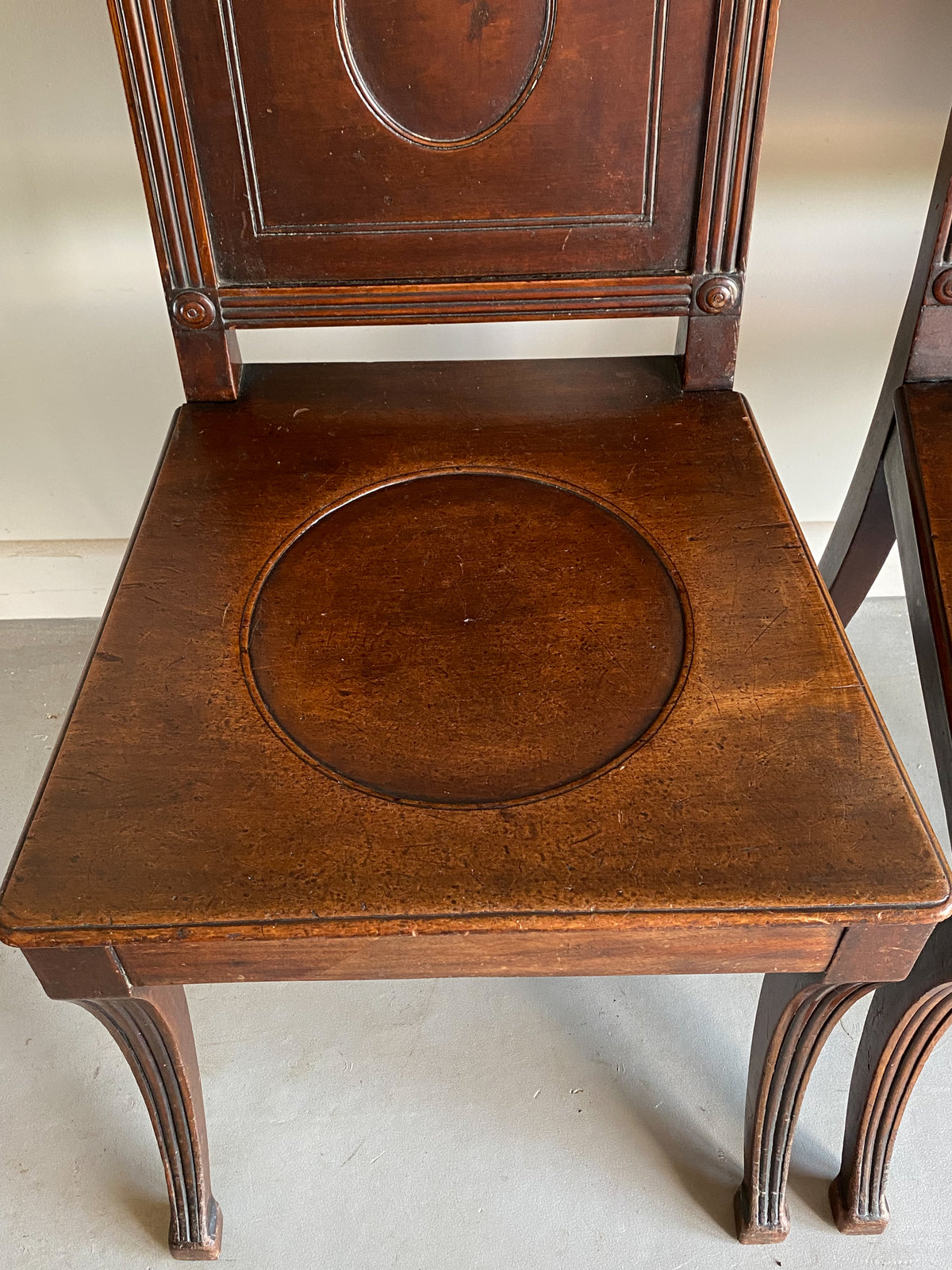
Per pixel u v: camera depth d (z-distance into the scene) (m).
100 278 1.22
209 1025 1.16
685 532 0.85
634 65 0.85
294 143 0.88
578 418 0.96
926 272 0.92
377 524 0.87
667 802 0.68
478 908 0.63
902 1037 0.85
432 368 1.02
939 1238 0.99
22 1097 1.10
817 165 1.13
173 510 0.88
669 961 0.69
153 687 0.75
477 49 0.84
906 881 0.63
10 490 1.43
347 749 0.71
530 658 0.77
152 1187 1.03
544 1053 1.13
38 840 0.66
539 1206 1.02
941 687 0.82
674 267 0.94
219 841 0.66
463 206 0.91
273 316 0.95
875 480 1.07
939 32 1.04
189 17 0.82
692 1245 0.99
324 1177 1.04
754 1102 0.90
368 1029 1.15
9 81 1.06
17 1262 0.99
